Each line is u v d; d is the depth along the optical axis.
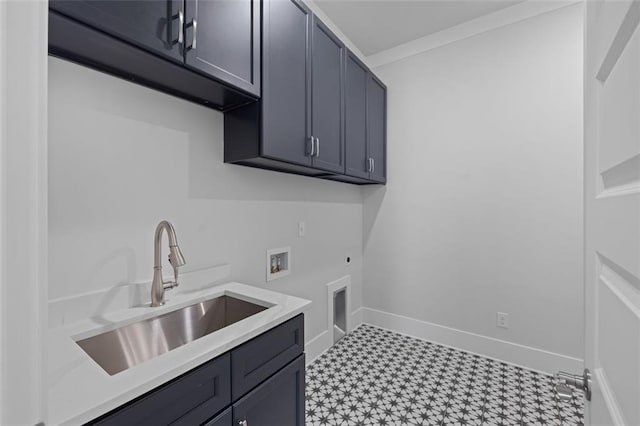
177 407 0.80
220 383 0.91
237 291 1.45
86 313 1.08
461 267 2.49
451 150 2.52
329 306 2.53
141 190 1.26
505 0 2.16
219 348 0.89
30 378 0.30
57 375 0.73
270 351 1.10
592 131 0.61
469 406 1.77
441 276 2.59
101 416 0.65
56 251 1.03
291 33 1.56
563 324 2.09
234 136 1.53
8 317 0.29
